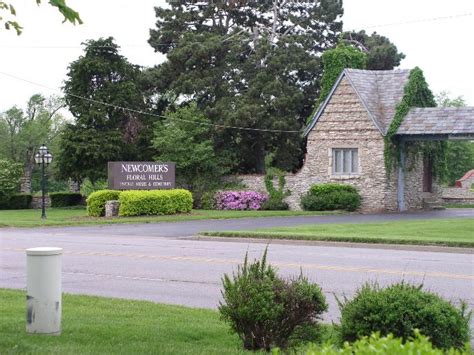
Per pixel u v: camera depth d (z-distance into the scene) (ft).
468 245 73.41
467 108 143.74
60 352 24.93
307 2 201.87
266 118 176.45
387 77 154.30
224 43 188.03
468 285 47.09
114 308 38.24
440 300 25.61
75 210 174.09
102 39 180.55
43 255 28.25
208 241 86.53
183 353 26.11
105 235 97.35
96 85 183.01
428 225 100.27
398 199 149.48
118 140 177.78
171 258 65.26
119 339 29.22
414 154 154.51
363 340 13.82
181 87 182.70
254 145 184.85
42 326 28.45
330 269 55.88
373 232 90.17
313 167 154.71
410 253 69.92
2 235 97.25
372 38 210.18
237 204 157.58
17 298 41.42
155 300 43.16
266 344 27.22
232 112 173.17
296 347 27.43
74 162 179.01
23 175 224.33
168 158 164.76
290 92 179.11
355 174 150.20
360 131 149.59
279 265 58.59
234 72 188.03
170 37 199.00
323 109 153.99
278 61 177.99
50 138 296.51
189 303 42.09
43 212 131.75
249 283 27.55
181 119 168.45
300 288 27.84
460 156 282.36
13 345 25.96
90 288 47.85
